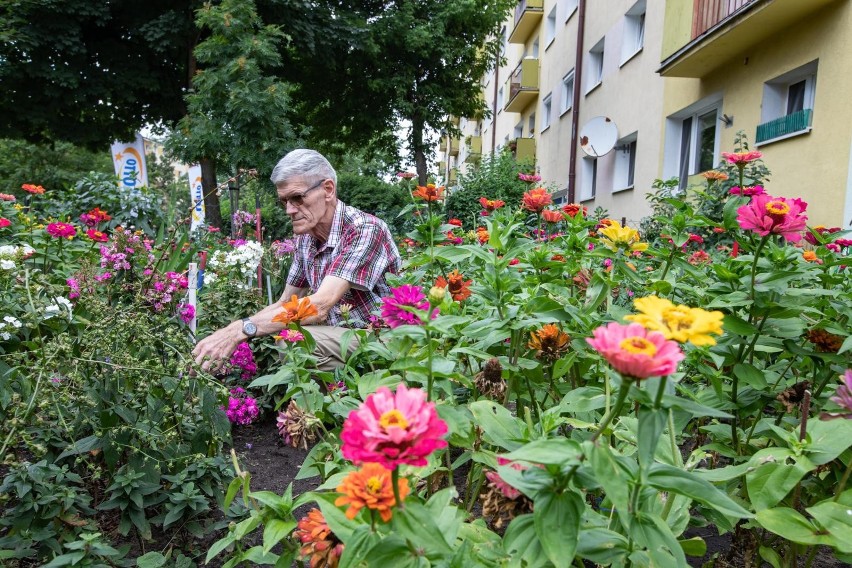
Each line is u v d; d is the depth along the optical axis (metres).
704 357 1.83
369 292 3.13
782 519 1.25
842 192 5.85
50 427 1.91
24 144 25.30
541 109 18.11
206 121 9.47
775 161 7.04
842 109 5.88
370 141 20.41
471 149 29.69
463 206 12.80
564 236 2.94
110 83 13.77
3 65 12.89
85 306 2.70
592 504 1.92
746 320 1.92
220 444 2.23
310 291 3.45
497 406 1.42
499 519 1.27
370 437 0.89
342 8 15.98
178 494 1.92
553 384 2.15
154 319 2.42
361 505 0.95
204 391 2.11
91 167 28.09
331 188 3.06
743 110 7.73
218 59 9.84
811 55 6.36
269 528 1.34
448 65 17.25
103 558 1.82
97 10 12.88
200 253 4.70
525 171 14.57
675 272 2.70
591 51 13.38
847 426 1.34
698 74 8.63
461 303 2.42
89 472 2.14
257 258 4.14
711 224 2.03
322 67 16.23
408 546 1.05
